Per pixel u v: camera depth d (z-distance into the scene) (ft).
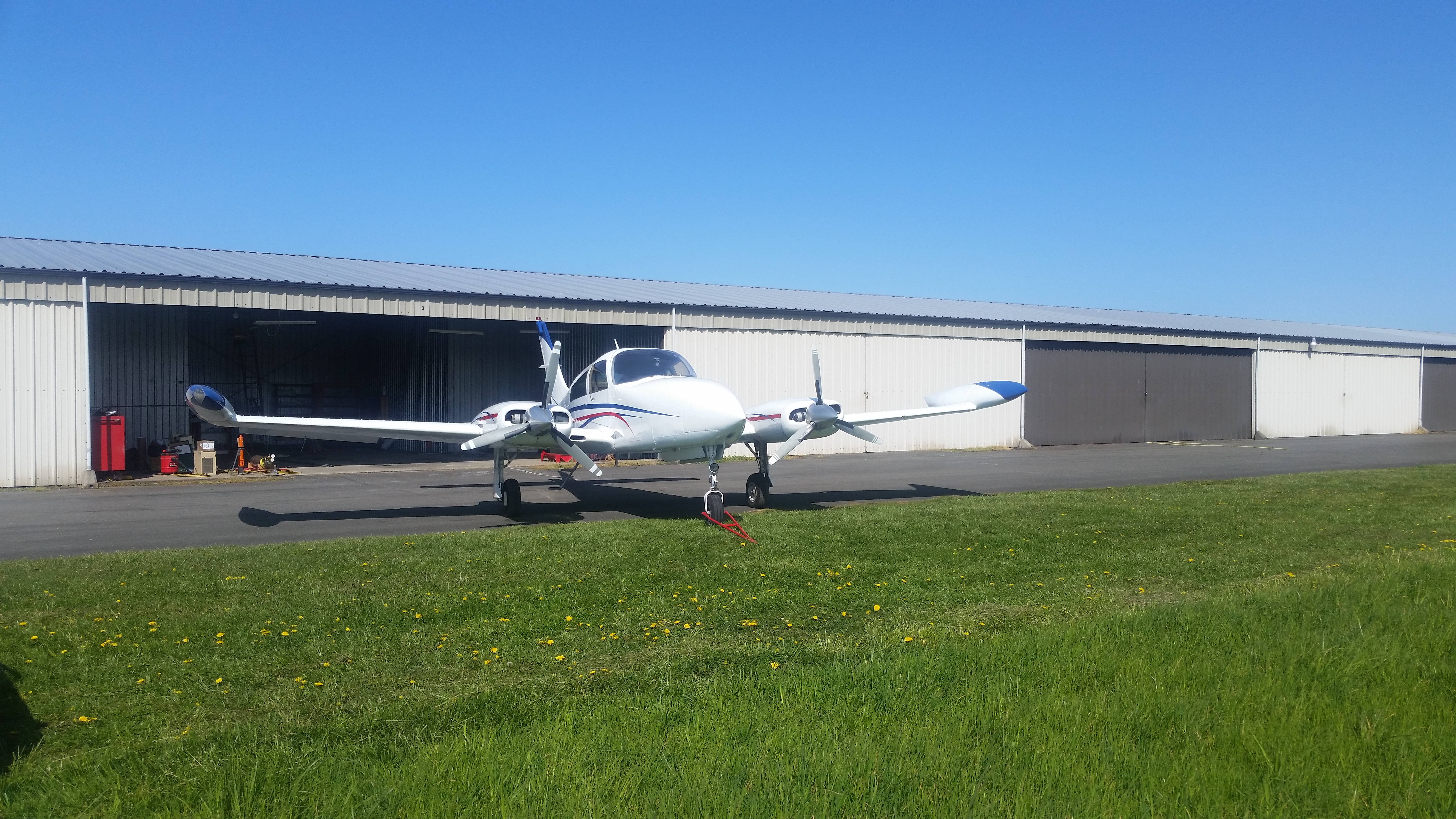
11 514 40.45
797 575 25.11
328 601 21.86
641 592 23.03
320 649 18.01
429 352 82.53
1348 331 133.49
